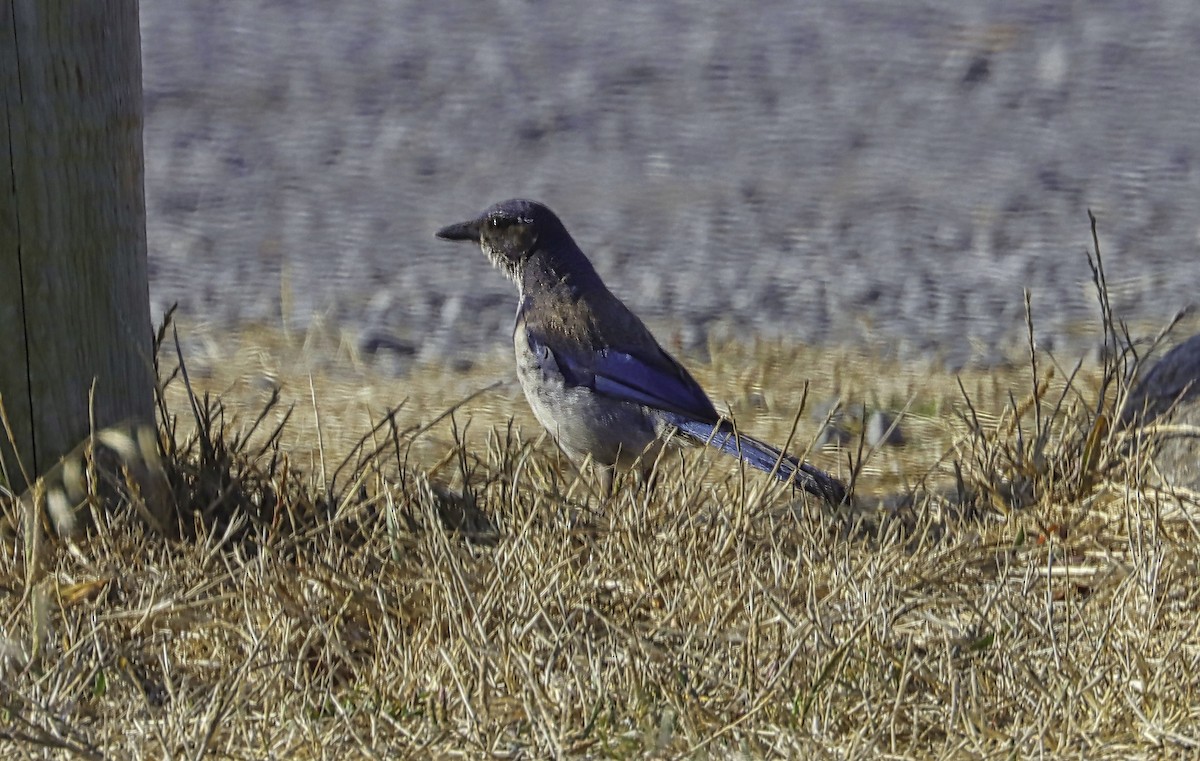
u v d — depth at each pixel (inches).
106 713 550.0
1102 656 569.6
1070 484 773.9
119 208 721.0
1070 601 616.4
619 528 657.6
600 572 639.8
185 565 653.9
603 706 546.3
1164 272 1448.1
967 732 527.5
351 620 618.2
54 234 700.7
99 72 708.0
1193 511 727.7
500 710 552.1
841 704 547.2
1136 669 560.7
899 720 539.5
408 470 837.2
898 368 1161.4
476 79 2100.1
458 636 582.2
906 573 646.5
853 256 1518.2
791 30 2268.7
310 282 1464.1
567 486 824.9
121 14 717.9
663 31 2266.2
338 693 568.4
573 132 1937.7
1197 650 578.6
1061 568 676.1
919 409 1026.7
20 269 695.7
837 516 720.3
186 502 713.0
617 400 893.8
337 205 1710.1
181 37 2262.6
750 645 562.3
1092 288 1398.9
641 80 2094.0
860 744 521.0
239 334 1300.4
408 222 1653.5
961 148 1855.3
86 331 711.7
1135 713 538.9
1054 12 2295.8
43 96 692.7
